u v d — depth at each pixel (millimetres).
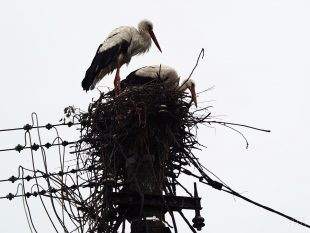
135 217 7074
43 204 7285
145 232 6777
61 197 7293
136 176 7270
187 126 8055
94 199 7160
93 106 8023
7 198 7484
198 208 7074
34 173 7508
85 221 7109
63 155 7617
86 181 7457
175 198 7070
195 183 7195
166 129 7719
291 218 7391
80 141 7734
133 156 7422
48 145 7684
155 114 7762
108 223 7172
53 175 7492
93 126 7789
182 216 7074
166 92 8117
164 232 6883
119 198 7031
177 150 7754
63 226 7148
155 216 7000
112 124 7723
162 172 7414
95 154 7641
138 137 7543
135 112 7680
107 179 7176
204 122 8133
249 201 7512
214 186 7539
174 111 8008
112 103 7910
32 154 7645
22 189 7461
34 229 7227
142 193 6973
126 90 8148
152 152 7570
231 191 7527
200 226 7020
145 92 8039
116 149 7445
